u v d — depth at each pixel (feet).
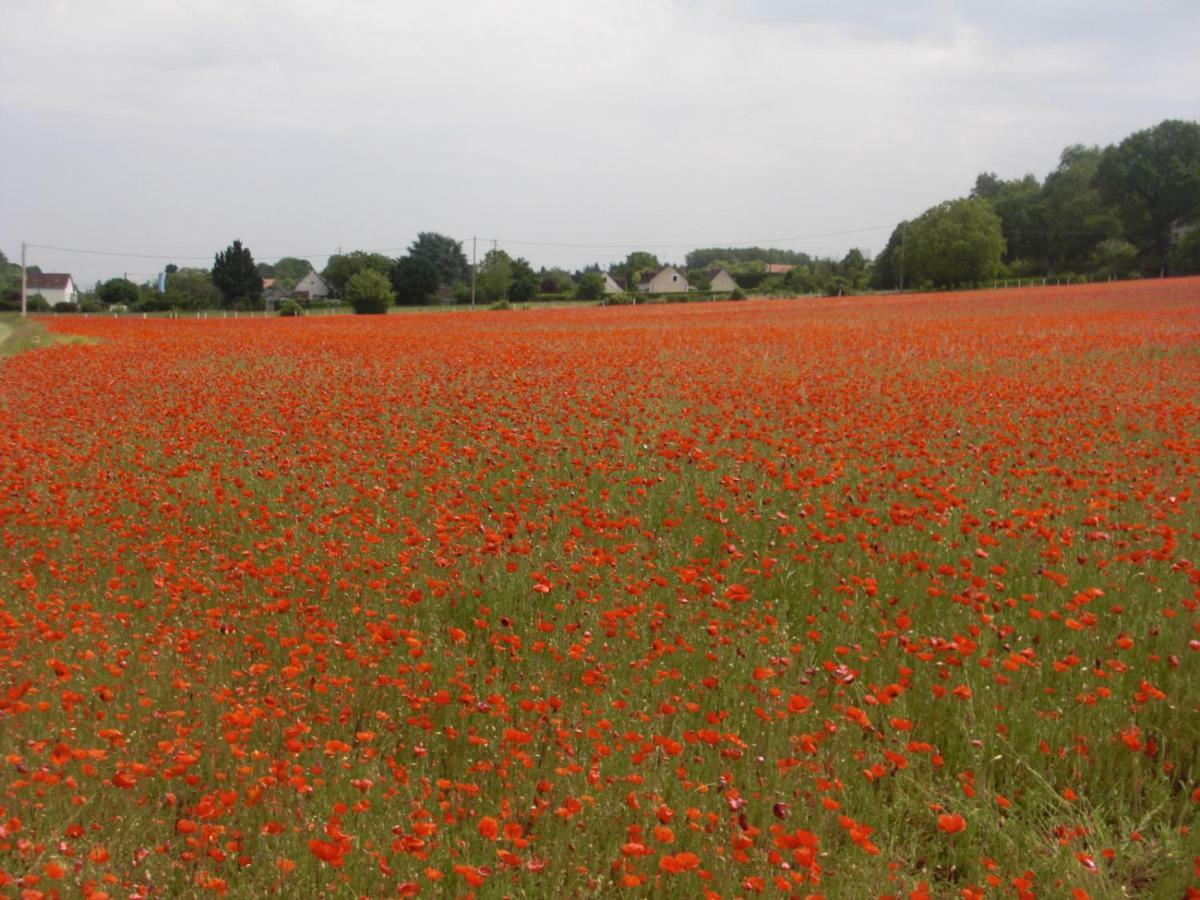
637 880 12.13
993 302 200.95
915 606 22.58
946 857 14.80
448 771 16.94
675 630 21.06
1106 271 337.93
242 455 40.45
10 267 445.78
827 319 159.02
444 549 24.82
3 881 11.59
